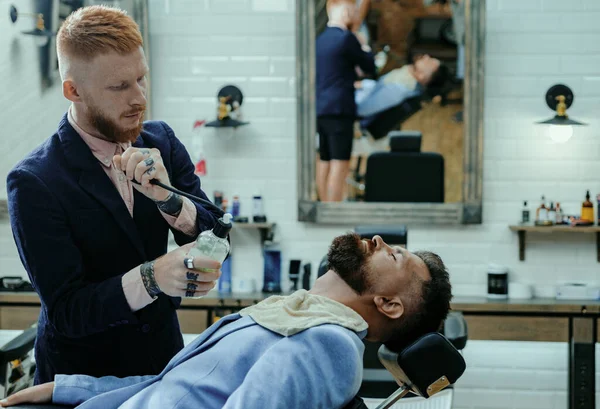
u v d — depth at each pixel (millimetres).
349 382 1711
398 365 1789
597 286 4621
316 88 4637
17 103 4613
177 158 2139
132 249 1985
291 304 1865
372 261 1944
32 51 4582
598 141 4648
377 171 4645
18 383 2957
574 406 4520
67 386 1925
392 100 4602
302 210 4703
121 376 2057
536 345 4805
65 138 1931
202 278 1791
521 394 4828
